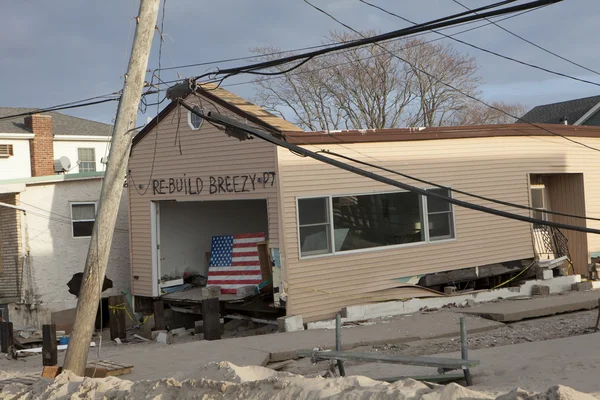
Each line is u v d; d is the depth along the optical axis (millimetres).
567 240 20469
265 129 14734
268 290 16141
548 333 13617
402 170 16344
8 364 13109
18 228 18719
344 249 15445
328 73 37062
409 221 16578
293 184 14742
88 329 10430
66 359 10336
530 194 18781
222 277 17234
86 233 19938
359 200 15773
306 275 14797
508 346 11406
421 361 8039
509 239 18297
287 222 14594
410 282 16391
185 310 17578
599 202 20500
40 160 28031
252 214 20969
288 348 12430
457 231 17281
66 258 19500
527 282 18203
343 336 13438
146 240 18297
